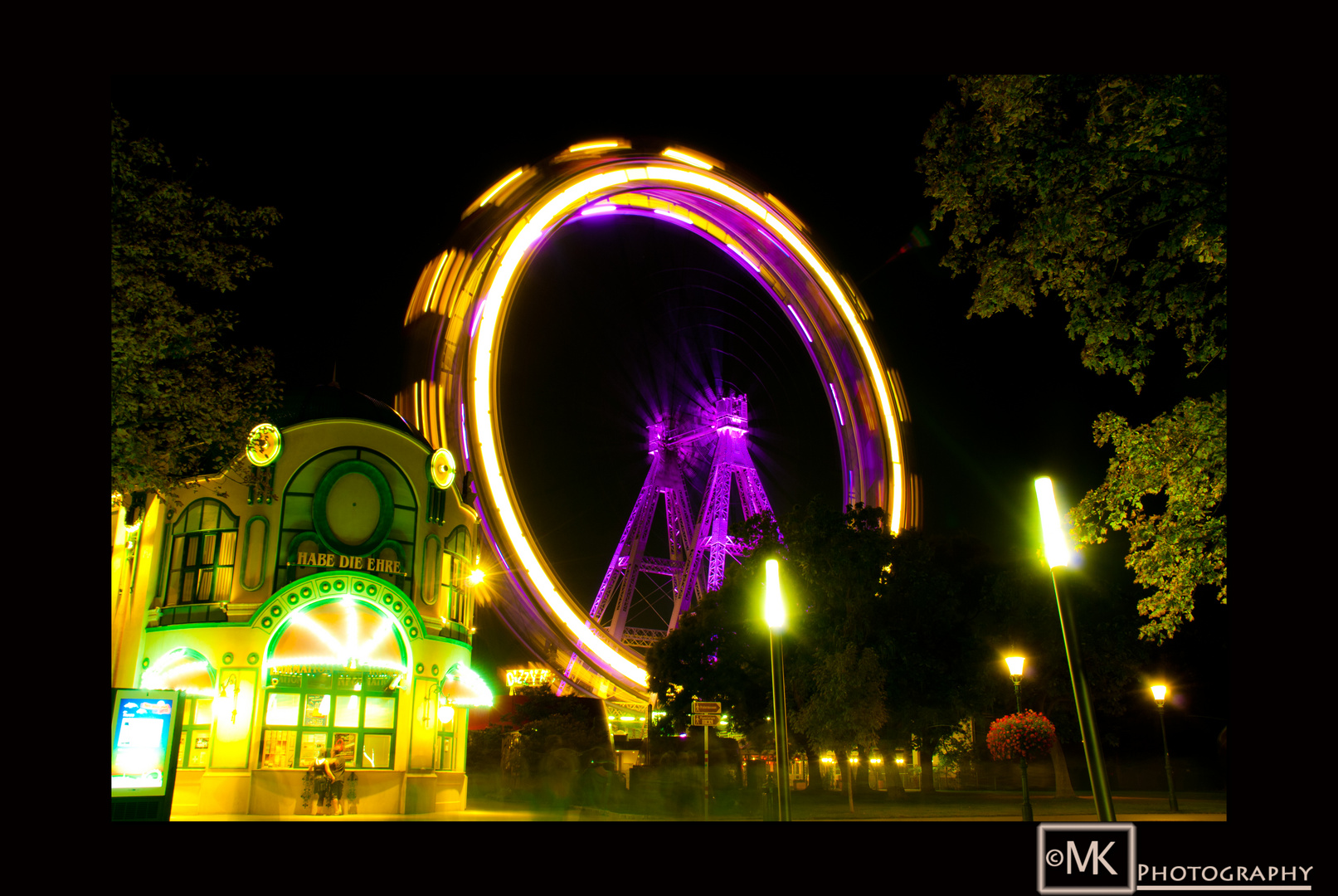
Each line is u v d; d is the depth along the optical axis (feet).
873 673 121.60
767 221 278.67
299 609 105.19
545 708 200.85
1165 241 55.26
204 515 108.06
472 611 126.72
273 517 108.68
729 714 161.79
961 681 145.89
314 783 98.22
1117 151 53.57
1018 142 56.75
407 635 109.70
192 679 102.47
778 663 66.03
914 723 139.13
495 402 218.18
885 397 271.28
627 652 207.62
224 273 71.41
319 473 111.65
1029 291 61.57
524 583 200.95
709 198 273.95
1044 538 36.99
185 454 77.00
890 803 137.18
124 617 114.73
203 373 74.69
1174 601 59.88
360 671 107.86
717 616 174.81
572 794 86.89
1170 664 198.70
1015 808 121.39
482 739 177.17
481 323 222.28
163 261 68.85
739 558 174.09
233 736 100.94
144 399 67.97
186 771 99.35
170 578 107.45
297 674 105.19
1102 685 154.10
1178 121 49.90
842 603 138.62
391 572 112.68
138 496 111.14
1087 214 55.62
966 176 60.70
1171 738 205.77
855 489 274.98
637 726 234.38
